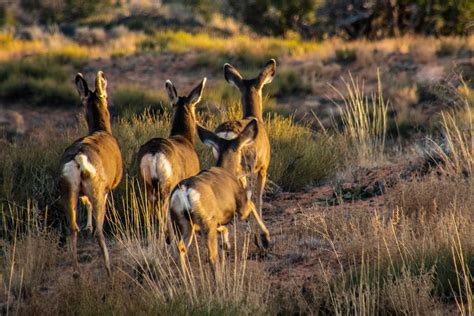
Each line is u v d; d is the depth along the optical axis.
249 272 28.95
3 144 47.53
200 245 33.56
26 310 26.12
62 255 33.53
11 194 38.06
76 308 26.03
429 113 77.94
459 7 124.50
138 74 101.81
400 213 34.66
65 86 90.94
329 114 81.31
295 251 31.92
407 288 24.75
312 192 44.53
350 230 33.22
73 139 44.50
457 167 38.38
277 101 88.00
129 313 24.70
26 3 177.88
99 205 30.66
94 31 142.50
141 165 32.00
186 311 24.44
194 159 34.25
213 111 76.19
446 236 28.38
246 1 139.62
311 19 137.88
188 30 150.88
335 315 24.69
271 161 45.66
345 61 102.12
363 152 53.03
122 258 32.09
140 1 186.38
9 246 32.25
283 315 25.75
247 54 106.56
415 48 101.25
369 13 131.12
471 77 85.31
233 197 27.80
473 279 25.56
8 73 97.25
